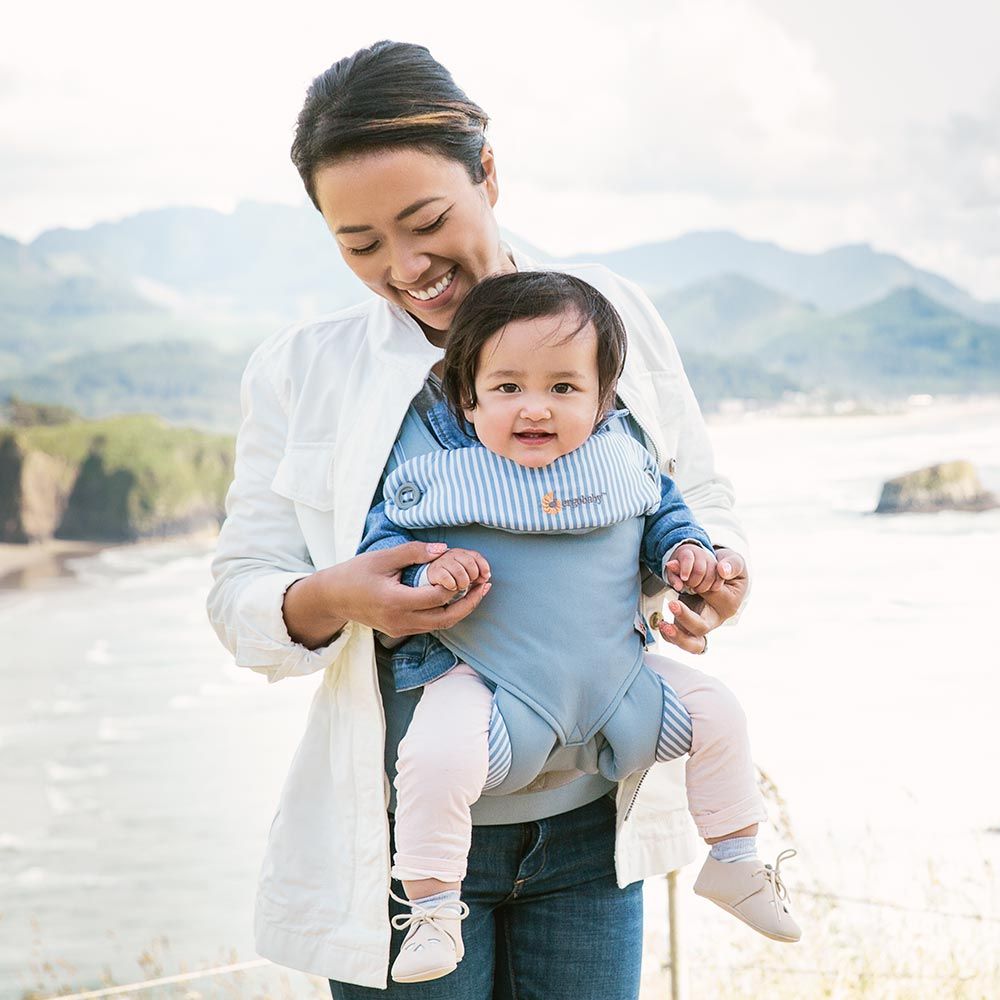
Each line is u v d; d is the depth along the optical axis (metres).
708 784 1.32
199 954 10.56
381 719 1.33
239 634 1.36
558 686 1.26
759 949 3.23
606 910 1.41
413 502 1.29
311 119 1.29
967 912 3.19
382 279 1.34
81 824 14.49
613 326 1.30
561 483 1.28
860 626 9.20
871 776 6.10
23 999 7.00
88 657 19.23
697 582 1.29
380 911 1.32
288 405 1.44
